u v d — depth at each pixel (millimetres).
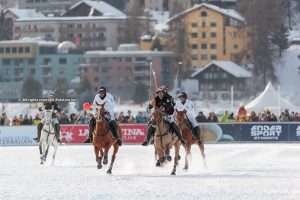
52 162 35250
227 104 143000
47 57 181000
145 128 54938
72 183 25391
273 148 48156
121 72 173125
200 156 40281
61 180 26547
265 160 37438
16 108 94312
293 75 173500
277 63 175625
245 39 180250
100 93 29844
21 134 55281
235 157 39562
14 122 58219
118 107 119938
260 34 178000
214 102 148125
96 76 173500
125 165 33844
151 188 23500
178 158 29438
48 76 179750
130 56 173750
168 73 173750
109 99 29891
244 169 31656
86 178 27266
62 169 32031
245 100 156000
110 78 172750
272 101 74125
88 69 174375
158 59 174250
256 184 24766
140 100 160750
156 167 32281
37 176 28359
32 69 181250
